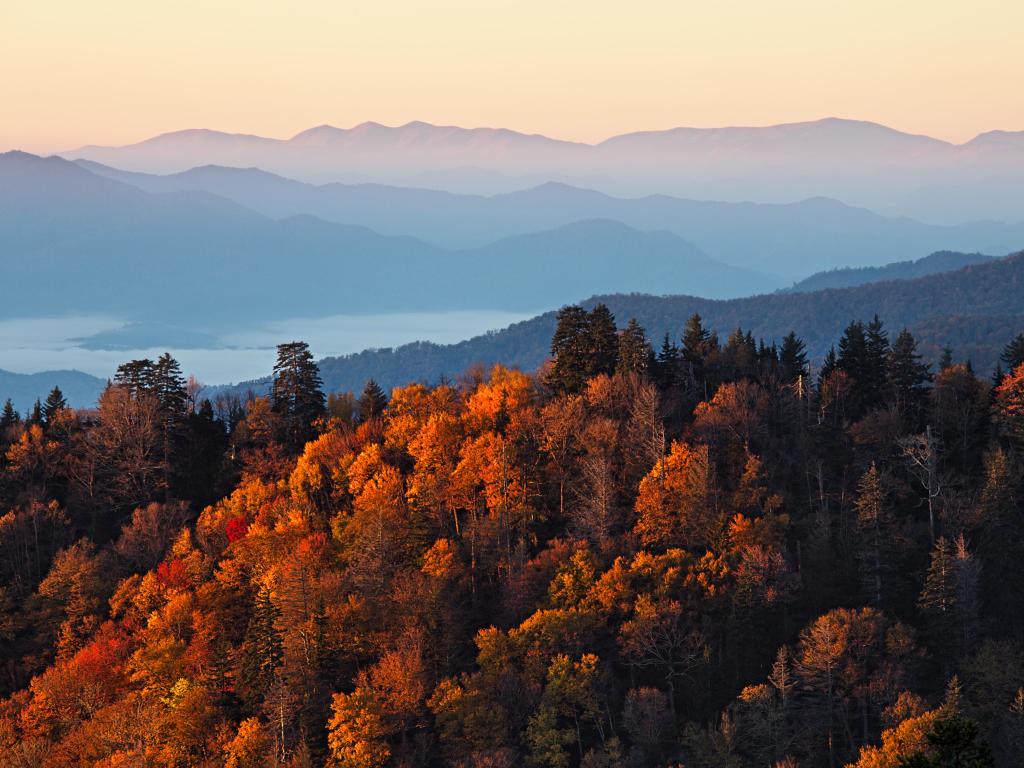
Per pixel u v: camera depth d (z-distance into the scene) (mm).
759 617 193000
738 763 167875
